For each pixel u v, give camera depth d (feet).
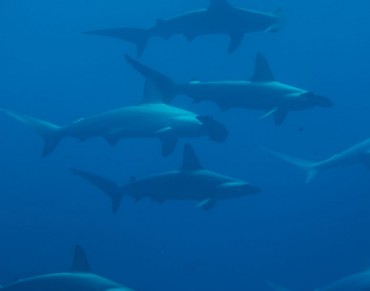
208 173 28.86
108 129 30.55
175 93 30.71
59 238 84.17
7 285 25.49
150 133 29.32
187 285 79.00
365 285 33.22
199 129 28.07
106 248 83.97
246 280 81.82
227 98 29.60
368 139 38.01
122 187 29.81
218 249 91.71
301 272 83.61
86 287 24.67
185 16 31.73
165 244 88.69
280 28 30.89
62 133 32.24
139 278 78.33
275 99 28.81
